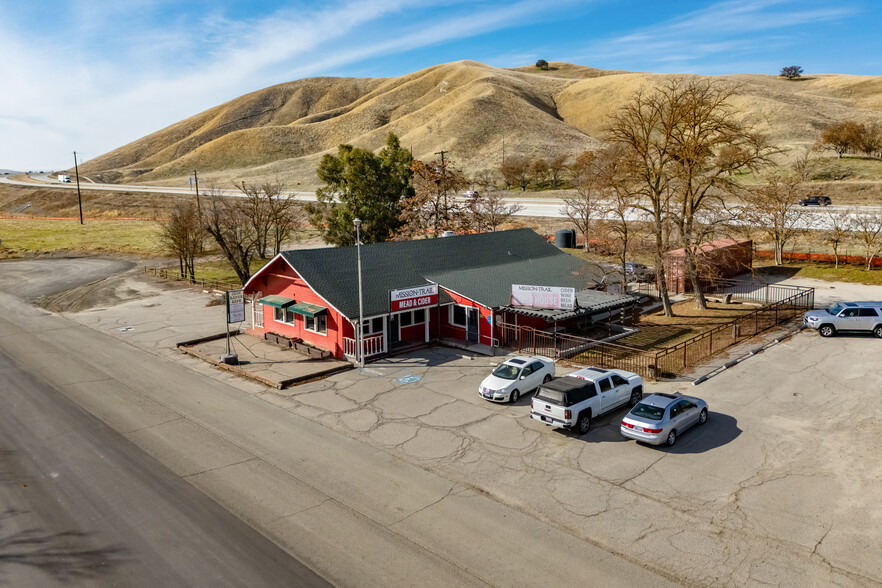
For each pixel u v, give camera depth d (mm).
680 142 36438
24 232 91125
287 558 13336
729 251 44188
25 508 15750
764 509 15203
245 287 34219
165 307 43281
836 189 83625
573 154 135625
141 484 17016
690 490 16234
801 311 36438
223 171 182875
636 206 38094
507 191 112562
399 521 14906
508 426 20953
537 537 14133
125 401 24109
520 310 30312
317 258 31484
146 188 139750
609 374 21844
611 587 12242
